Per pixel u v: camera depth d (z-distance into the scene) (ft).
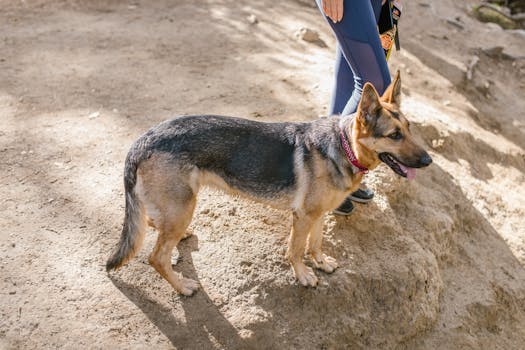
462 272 15.60
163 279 11.75
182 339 10.68
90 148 15.40
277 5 29.96
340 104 13.76
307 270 12.06
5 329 10.12
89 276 11.48
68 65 20.76
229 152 10.82
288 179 10.91
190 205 10.79
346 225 13.64
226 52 22.82
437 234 15.33
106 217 13.01
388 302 12.85
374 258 13.33
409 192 15.78
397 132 10.49
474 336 14.16
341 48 12.21
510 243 16.99
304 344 11.38
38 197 13.39
